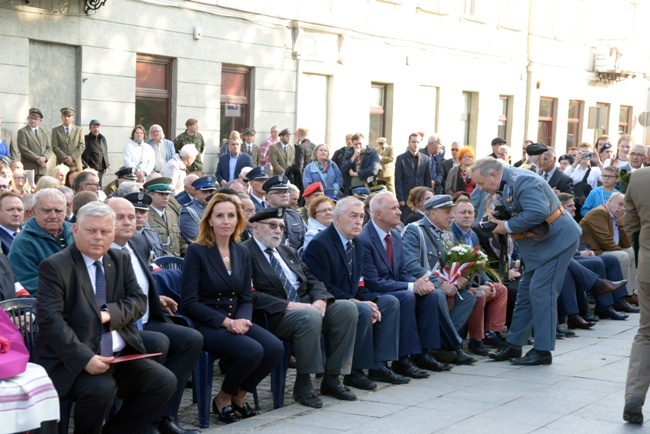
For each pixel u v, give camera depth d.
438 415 6.22
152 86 15.19
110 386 5.04
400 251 7.75
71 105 13.88
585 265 10.20
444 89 22.39
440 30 22.02
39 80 13.41
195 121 15.08
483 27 23.80
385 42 20.14
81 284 5.15
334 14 18.48
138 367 5.32
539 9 26.31
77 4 13.64
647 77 32.88
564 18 27.70
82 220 5.18
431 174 15.96
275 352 6.17
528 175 7.61
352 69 19.23
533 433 5.82
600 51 29.44
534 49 26.20
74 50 13.86
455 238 8.52
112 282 5.33
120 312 5.26
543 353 7.82
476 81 23.73
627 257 10.73
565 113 28.28
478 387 7.03
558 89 27.69
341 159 16.02
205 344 6.04
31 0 13.02
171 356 5.80
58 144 13.09
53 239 6.45
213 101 16.12
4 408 4.58
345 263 7.11
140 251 6.50
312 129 18.56
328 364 6.72
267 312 6.50
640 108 32.78
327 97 18.84
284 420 6.12
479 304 8.24
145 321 6.04
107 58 14.20
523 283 7.95
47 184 8.19
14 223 6.87
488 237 8.85
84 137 13.61
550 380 7.28
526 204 7.55
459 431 5.85
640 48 32.31
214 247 6.29
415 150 15.44
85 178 9.09
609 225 10.80
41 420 4.71
